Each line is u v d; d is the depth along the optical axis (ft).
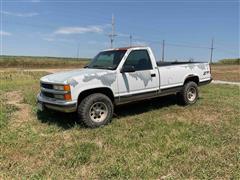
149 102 27.35
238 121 20.71
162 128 18.69
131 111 23.99
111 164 13.12
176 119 21.13
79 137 17.16
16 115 23.03
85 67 23.25
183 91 25.66
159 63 25.68
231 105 26.48
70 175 12.17
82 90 18.39
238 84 49.88
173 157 13.88
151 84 22.49
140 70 21.83
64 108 17.99
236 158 13.70
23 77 75.00
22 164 13.38
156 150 14.84
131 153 14.46
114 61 21.17
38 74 88.28
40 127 19.43
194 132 17.93
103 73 19.52
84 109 18.54
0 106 25.85
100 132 18.08
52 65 188.14
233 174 12.09
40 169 12.74
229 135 17.33
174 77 24.59
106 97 19.54
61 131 18.54
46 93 19.71
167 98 28.58
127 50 21.22
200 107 25.52
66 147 15.37
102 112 19.61
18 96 33.86
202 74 27.89
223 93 34.60
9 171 12.63
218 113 23.26
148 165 12.90
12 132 18.07
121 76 20.42
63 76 19.19
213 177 11.90
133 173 12.17
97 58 23.35
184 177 11.92
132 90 21.16
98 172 12.40
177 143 15.72
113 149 15.14
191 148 15.11
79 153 14.35
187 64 26.43
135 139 16.58
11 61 176.24
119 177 11.93
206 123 20.15
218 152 14.55
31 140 16.62
